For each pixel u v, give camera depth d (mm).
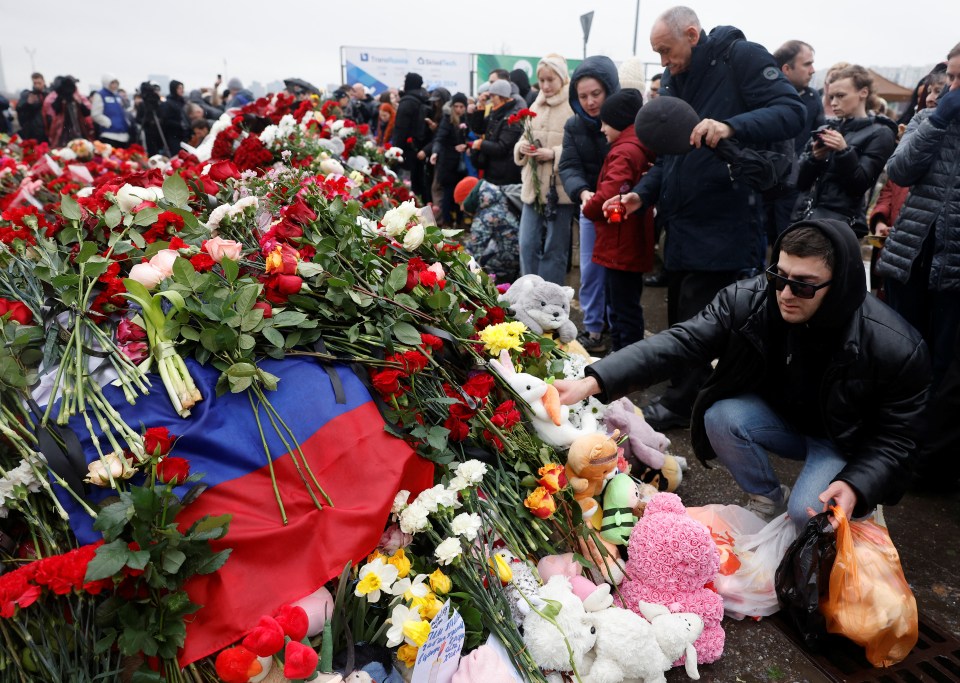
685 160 3053
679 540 1875
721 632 1891
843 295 1913
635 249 3586
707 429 2420
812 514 2059
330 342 1943
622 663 1679
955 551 2447
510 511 1929
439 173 7836
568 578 1883
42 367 1682
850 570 1844
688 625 1773
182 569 1393
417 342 1956
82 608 1407
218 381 1688
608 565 1973
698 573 1884
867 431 2096
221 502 1552
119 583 1328
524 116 4180
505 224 4887
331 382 1801
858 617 1832
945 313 3049
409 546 1782
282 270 1879
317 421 1719
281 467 1644
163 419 1637
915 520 2641
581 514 1981
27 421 1560
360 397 1794
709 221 3082
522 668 1616
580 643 1663
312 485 1647
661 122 2904
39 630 1368
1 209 3742
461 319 2158
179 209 2328
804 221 1958
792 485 2873
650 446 2590
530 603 1677
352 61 14453
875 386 1998
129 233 2242
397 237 2416
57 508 1445
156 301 1717
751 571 2080
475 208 5102
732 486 2824
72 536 1487
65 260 2137
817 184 3738
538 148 4258
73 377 1636
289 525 1549
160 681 1351
